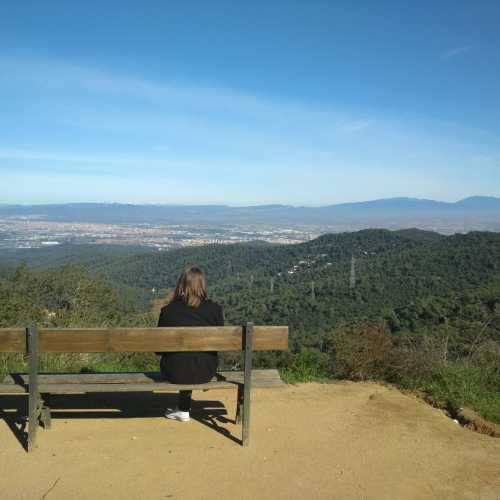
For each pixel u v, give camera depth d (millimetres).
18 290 8734
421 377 4750
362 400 4266
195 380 3260
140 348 3129
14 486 2650
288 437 3412
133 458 3008
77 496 2570
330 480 2834
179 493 2631
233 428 3535
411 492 2732
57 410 3801
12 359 5359
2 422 3525
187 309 3449
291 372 5078
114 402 4023
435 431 3617
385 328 5230
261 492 2672
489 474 2973
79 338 3055
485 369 4980
